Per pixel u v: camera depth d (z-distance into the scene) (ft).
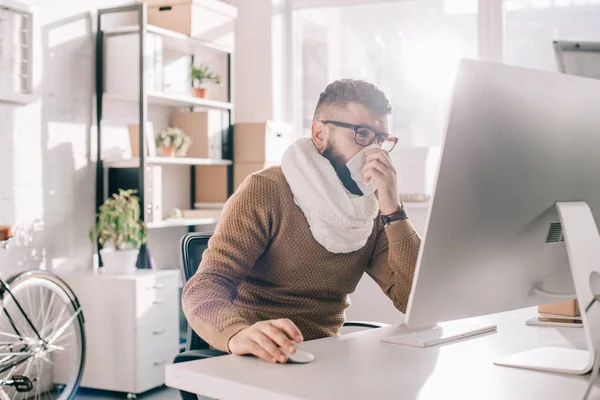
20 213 11.21
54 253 11.82
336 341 4.16
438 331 4.40
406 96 14.56
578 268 3.49
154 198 12.50
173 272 11.91
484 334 4.41
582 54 5.36
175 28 13.25
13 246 11.07
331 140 5.29
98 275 11.44
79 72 12.34
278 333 3.63
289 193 5.18
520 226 3.48
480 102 3.19
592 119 3.64
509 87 3.27
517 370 3.42
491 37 13.65
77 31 12.28
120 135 13.20
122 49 12.47
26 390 9.82
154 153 12.83
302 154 5.25
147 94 12.37
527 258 3.60
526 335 4.36
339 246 5.20
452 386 3.10
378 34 14.79
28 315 11.37
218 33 13.96
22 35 11.13
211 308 4.19
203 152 13.96
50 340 10.45
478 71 3.15
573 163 3.59
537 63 13.55
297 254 5.19
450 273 3.34
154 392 11.59
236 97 15.56
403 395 2.96
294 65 15.65
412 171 14.48
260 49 15.33
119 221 11.80
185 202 14.83
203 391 3.33
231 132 14.56
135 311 11.06
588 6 13.20
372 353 3.80
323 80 15.43
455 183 3.19
